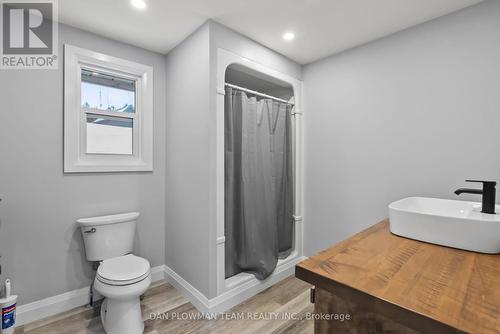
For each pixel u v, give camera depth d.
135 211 2.28
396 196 1.94
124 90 2.27
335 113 2.34
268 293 2.18
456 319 0.55
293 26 1.91
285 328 1.71
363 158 2.14
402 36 1.92
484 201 1.23
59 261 1.89
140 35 2.06
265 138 2.32
